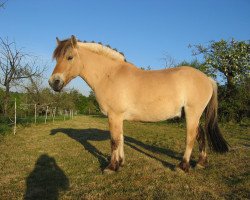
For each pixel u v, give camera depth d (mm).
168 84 5594
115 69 5859
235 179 5363
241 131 13953
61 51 5840
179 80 5617
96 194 4699
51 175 5910
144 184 5180
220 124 17938
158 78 5652
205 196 4574
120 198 4559
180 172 5797
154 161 6867
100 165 6645
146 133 13539
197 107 5680
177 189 4902
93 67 5930
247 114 19031
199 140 6285
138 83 5648
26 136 12203
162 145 9672
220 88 19875
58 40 6090
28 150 8711
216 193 4734
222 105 18938
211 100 6039
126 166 6398
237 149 8281
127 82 5672
